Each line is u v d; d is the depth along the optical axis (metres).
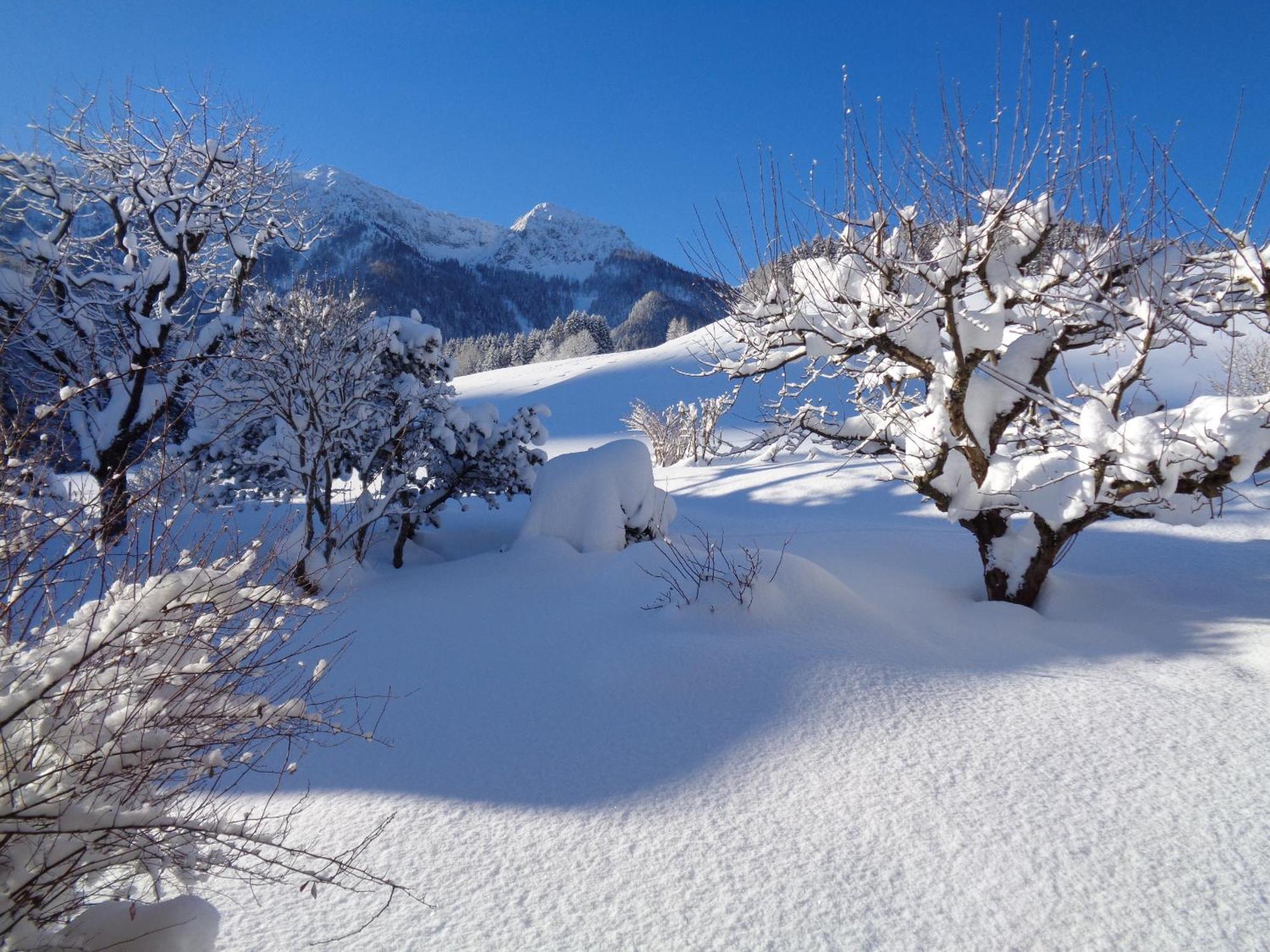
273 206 13.83
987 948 2.38
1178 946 2.35
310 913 2.63
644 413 20.48
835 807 3.23
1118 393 5.79
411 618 6.77
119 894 2.02
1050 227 5.57
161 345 10.25
